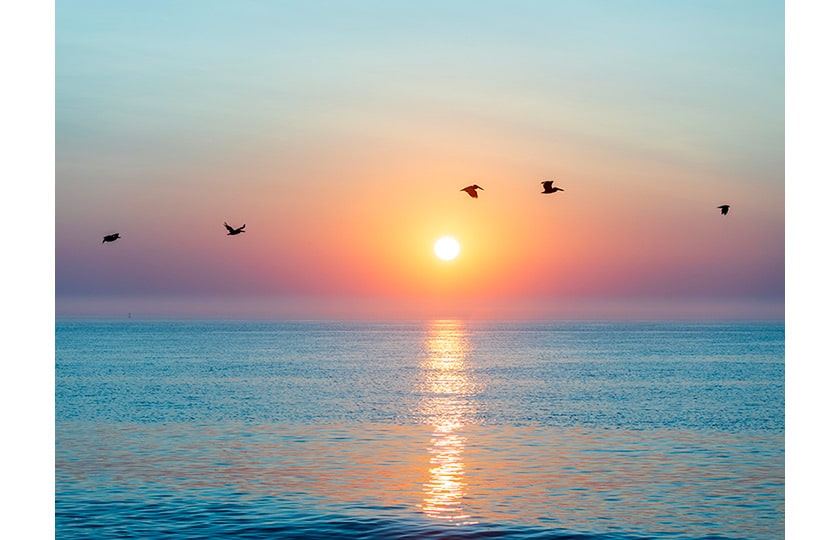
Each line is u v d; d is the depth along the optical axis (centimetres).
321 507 3588
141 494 3831
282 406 7662
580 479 4200
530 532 3247
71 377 11056
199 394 8806
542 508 3600
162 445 5344
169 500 3712
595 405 7731
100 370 12394
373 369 12794
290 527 3291
